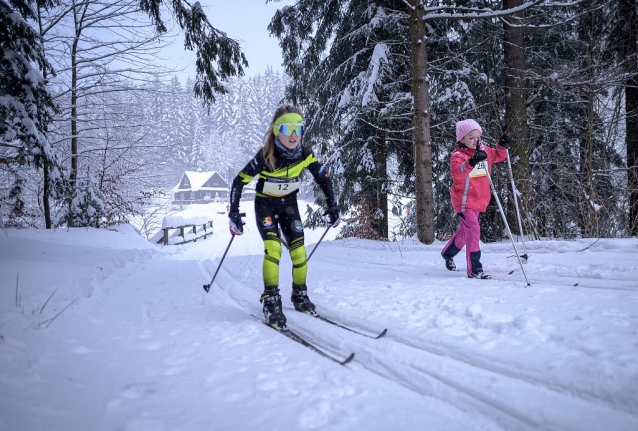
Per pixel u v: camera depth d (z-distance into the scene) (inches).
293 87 492.4
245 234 923.4
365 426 54.7
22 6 271.9
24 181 361.4
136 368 77.7
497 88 363.3
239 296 158.4
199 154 3102.9
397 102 366.6
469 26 393.1
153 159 633.6
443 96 370.6
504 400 58.7
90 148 478.6
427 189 311.9
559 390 60.8
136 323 116.3
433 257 230.1
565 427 51.7
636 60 319.9
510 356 71.7
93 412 57.4
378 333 97.7
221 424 55.2
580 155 391.2
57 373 70.4
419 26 304.3
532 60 418.6
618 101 324.5
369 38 373.7
